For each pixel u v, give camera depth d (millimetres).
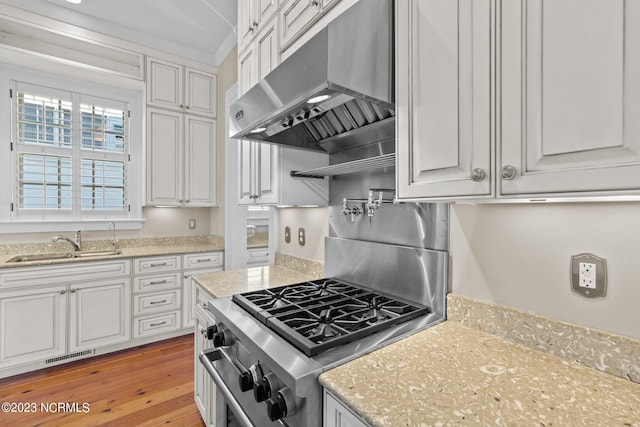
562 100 587
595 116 548
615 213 785
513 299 979
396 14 924
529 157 631
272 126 1290
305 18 1249
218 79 3395
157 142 3023
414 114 865
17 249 2617
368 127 1343
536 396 683
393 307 1177
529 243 943
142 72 2939
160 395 2062
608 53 534
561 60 587
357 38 928
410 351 889
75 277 2465
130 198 3182
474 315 1054
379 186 1436
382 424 595
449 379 747
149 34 2926
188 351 2688
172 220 3428
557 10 592
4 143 2592
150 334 2818
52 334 2371
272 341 945
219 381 1171
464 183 737
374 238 1456
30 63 2586
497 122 676
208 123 3344
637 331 752
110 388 2139
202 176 3309
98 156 3021
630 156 516
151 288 2822
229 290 1562
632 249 759
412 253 1261
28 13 2408
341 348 890
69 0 2439
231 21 2729
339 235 1664
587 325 830
